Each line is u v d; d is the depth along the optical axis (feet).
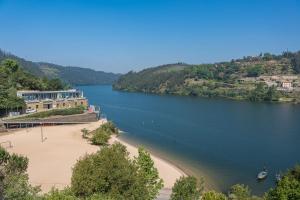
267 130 502.79
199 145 393.29
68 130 427.74
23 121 433.89
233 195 201.05
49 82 588.50
